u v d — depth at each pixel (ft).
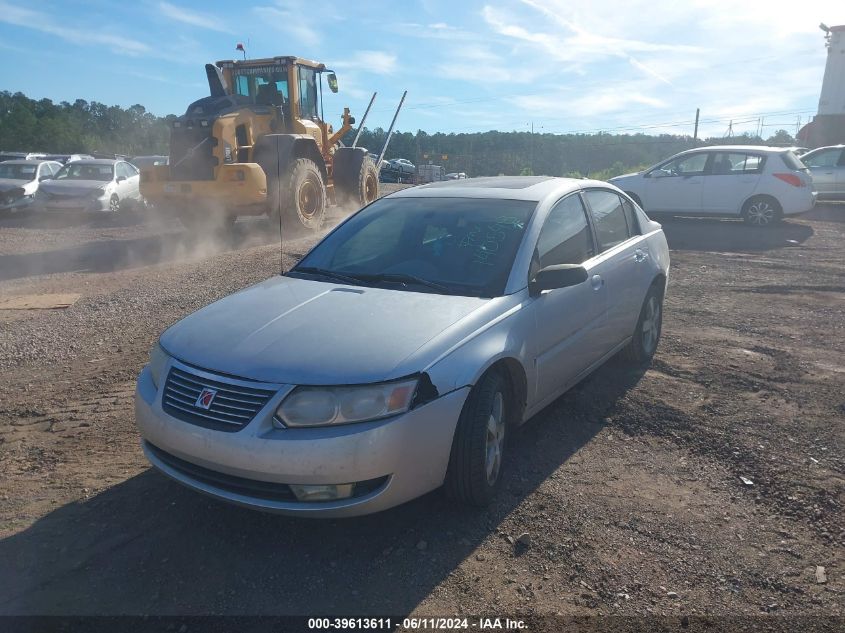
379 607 9.49
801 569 10.28
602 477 13.01
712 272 32.73
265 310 12.30
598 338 15.89
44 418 16.11
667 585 9.94
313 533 11.24
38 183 61.05
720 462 13.57
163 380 11.26
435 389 10.64
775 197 47.34
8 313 26.03
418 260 13.91
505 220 14.33
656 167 51.11
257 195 39.99
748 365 19.06
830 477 12.87
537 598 9.67
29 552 10.75
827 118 86.17
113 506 12.05
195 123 40.09
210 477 10.58
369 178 50.93
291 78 45.32
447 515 11.75
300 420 10.02
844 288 28.94
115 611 9.45
